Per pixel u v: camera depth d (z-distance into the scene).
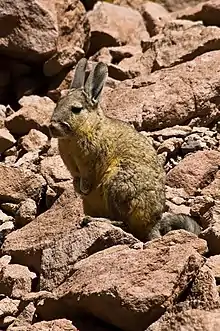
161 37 23.17
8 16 22.06
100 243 13.66
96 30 24.73
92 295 11.77
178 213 15.31
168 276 11.73
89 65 22.66
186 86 20.16
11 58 22.84
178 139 18.78
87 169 15.22
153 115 19.64
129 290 11.59
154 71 22.31
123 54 23.69
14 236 15.78
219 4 24.03
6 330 12.92
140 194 14.77
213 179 17.06
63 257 13.70
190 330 10.73
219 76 20.34
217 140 19.09
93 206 15.45
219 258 12.96
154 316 11.52
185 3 27.73
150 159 15.09
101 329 12.21
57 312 12.59
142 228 14.89
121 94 20.42
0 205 17.94
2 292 14.33
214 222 14.33
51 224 15.77
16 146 20.09
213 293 11.48
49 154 18.98
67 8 23.02
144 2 27.62
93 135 15.19
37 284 14.22
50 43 22.30
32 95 22.41
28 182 17.91
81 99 15.50
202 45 22.08
